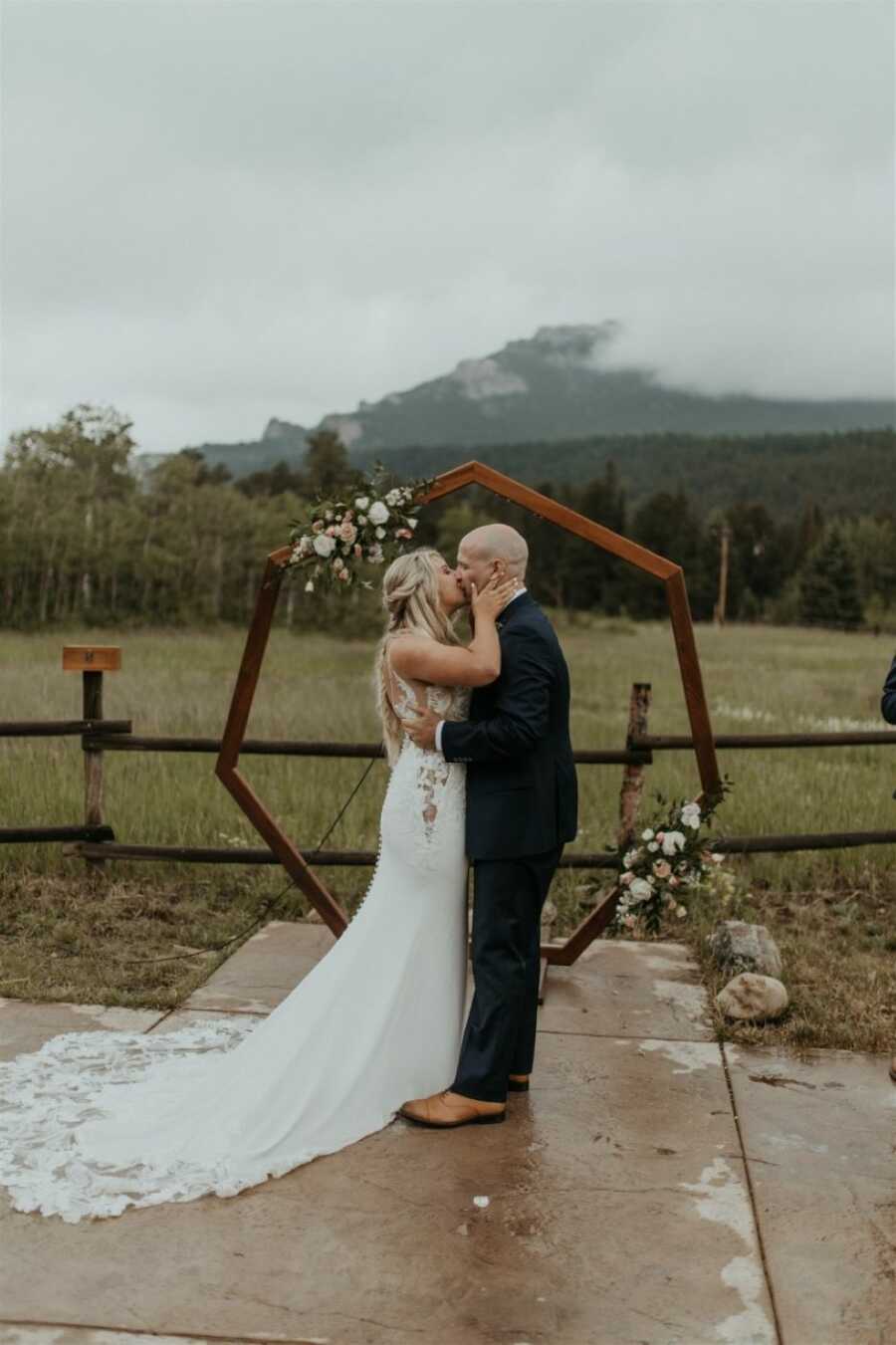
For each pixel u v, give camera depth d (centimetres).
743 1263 276
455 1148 331
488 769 345
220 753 459
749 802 714
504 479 418
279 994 452
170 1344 242
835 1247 284
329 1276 267
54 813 644
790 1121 353
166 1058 382
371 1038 342
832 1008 445
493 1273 270
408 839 346
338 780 782
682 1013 442
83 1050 387
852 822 679
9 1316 250
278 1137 322
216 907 567
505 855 339
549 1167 321
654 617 7456
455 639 354
